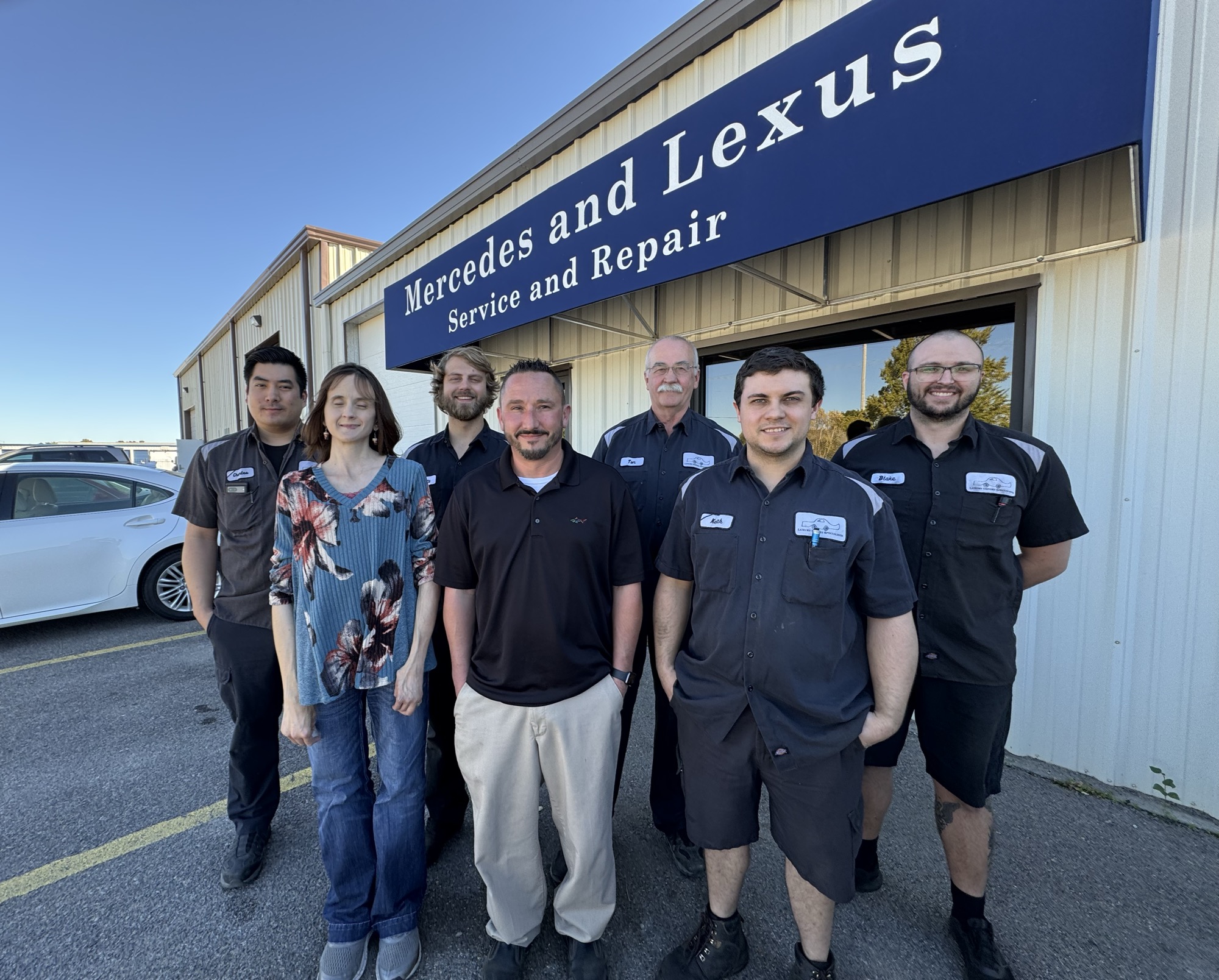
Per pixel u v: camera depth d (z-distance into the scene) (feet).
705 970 5.00
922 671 5.34
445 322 15.35
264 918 5.79
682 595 5.28
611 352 14.82
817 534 4.46
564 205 11.36
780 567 4.52
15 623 13.10
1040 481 5.29
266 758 6.36
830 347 11.18
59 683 11.53
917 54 6.36
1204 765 7.08
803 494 4.61
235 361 47.67
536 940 5.58
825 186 7.25
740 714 4.65
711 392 13.01
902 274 9.37
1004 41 5.75
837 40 7.04
